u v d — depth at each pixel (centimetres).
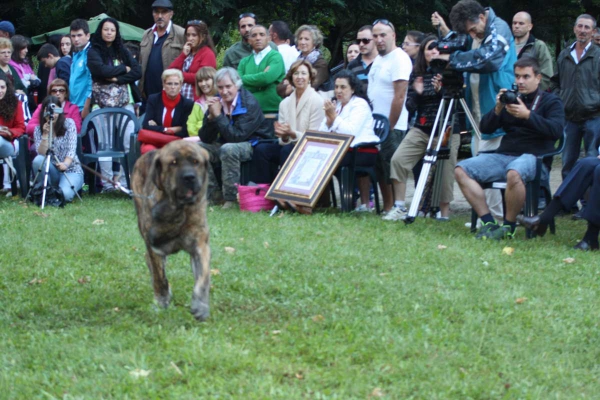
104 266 594
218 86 874
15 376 384
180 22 1722
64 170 885
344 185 841
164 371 385
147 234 452
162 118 933
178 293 522
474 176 727
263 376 381
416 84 823
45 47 1162
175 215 432
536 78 741
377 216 830
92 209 841
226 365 392
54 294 523
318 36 993
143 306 494
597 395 379
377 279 557
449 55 746
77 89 1045
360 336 438
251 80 943
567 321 481
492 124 744
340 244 668
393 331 450
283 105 882
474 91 812
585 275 596
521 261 634
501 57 746
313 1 1909
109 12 1677
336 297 519
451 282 557
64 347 420
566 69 920
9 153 948
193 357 397
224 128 866
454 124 822
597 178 685
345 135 823
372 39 949
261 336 440
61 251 637
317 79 980
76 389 368
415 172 888
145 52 1076
